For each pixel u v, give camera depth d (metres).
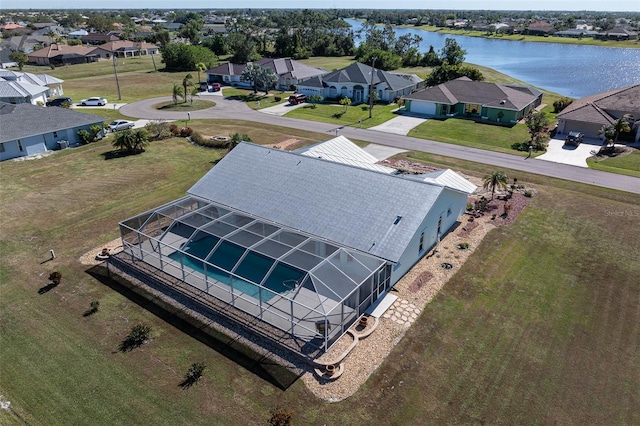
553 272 28.00
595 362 20.78
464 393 19.09
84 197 39.09
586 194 40.38
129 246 28.95
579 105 62.97
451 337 22.34
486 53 184.38
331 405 18.52
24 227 33.66
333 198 29.50
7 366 20.58
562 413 18.14
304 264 23.83
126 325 23.17
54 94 85.94
